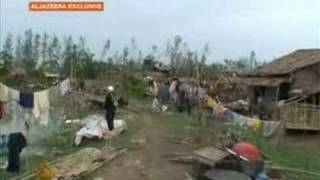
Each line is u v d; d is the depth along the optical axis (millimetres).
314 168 21438
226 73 62094
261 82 40594
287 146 27516
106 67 63344
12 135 15594
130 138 23312
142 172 17078
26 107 17312
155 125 28000
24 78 47125
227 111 27562
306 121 33531
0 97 15992
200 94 33688
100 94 44094
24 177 15141
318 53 41438
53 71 59844
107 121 23641
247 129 25594
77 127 23641
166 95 39094
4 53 58938
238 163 16000
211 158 16016
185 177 16453
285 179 17766
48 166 15531
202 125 25828
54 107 20625
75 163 17172
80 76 54281
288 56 44812
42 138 19094
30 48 64625
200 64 60969
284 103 34375
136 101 45375
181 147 21297
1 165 15836
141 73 64000
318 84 38125
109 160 18375
